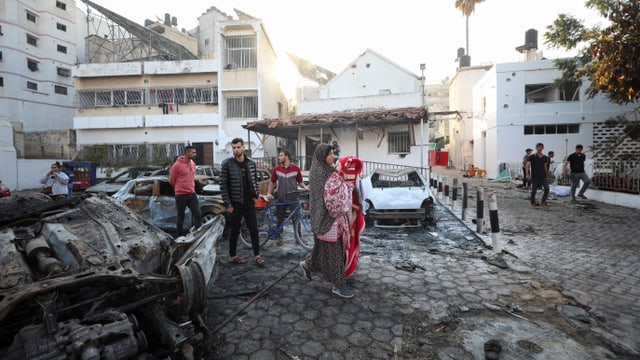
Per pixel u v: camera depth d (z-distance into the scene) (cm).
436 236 607
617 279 387
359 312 315
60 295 204
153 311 235
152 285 242
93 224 324
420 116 1160
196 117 1952
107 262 234
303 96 2098
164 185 661
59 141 2123
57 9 2759
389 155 1432
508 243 547
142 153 1995
